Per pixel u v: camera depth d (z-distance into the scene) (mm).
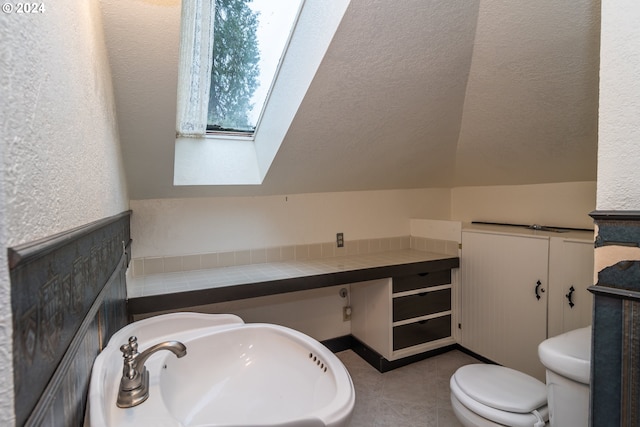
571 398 1046
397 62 1627
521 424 1242
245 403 1041
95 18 892
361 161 2357
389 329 2359
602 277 791
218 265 2320
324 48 1471
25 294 369
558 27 1424
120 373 916
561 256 1958
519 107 1906
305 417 771
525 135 2080
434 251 2826
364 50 1508
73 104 601
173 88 1341
